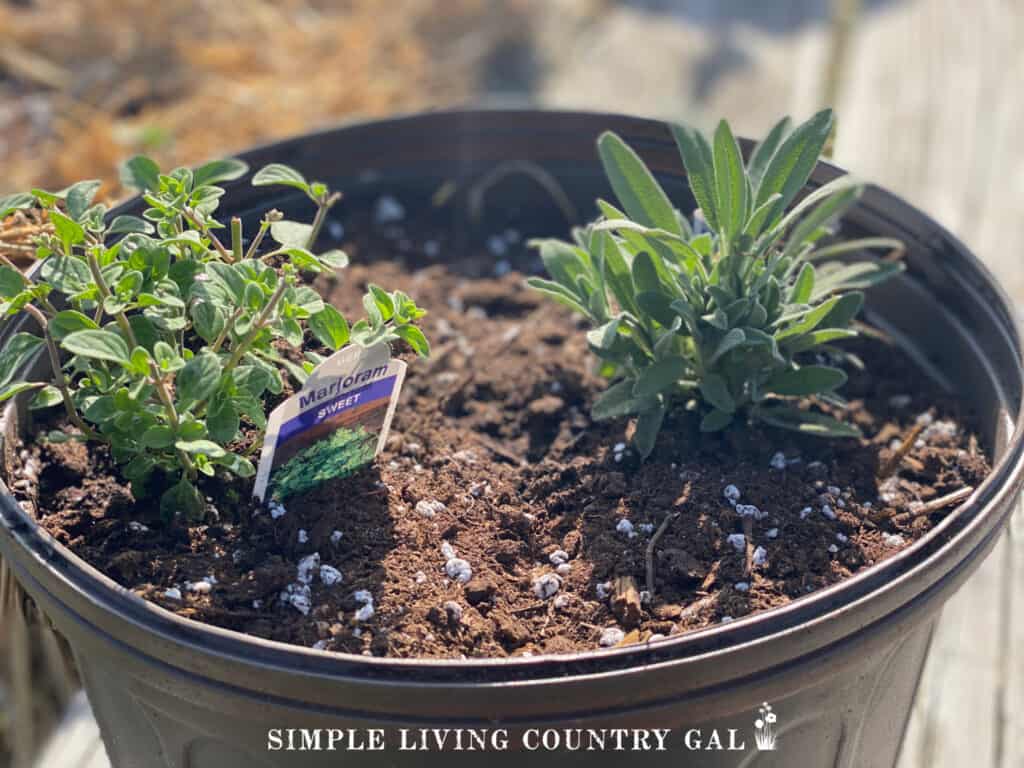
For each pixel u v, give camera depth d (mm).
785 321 1259
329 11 3779
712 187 1298
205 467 1126
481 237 1786
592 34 4031
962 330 1429
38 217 1445
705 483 1278
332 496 1230
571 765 971
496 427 1449
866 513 1247
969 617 1747
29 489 1187
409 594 1114
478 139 1736
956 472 1308
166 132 2854
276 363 1272
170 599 1073
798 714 1012
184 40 3334
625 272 1303
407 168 1770
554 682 865
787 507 1248
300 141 1612
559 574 1170
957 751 1583
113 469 1261
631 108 3582
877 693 1116
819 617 914
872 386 1473
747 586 1133
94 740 1642
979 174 2584
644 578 1151
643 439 1292
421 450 1354
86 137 2822
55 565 971
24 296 1030
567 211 1806
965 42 3119
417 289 1647
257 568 1126
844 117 2791
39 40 3301
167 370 996
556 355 1563
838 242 1569
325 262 1098
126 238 1150
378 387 1183
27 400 1268
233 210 1419
